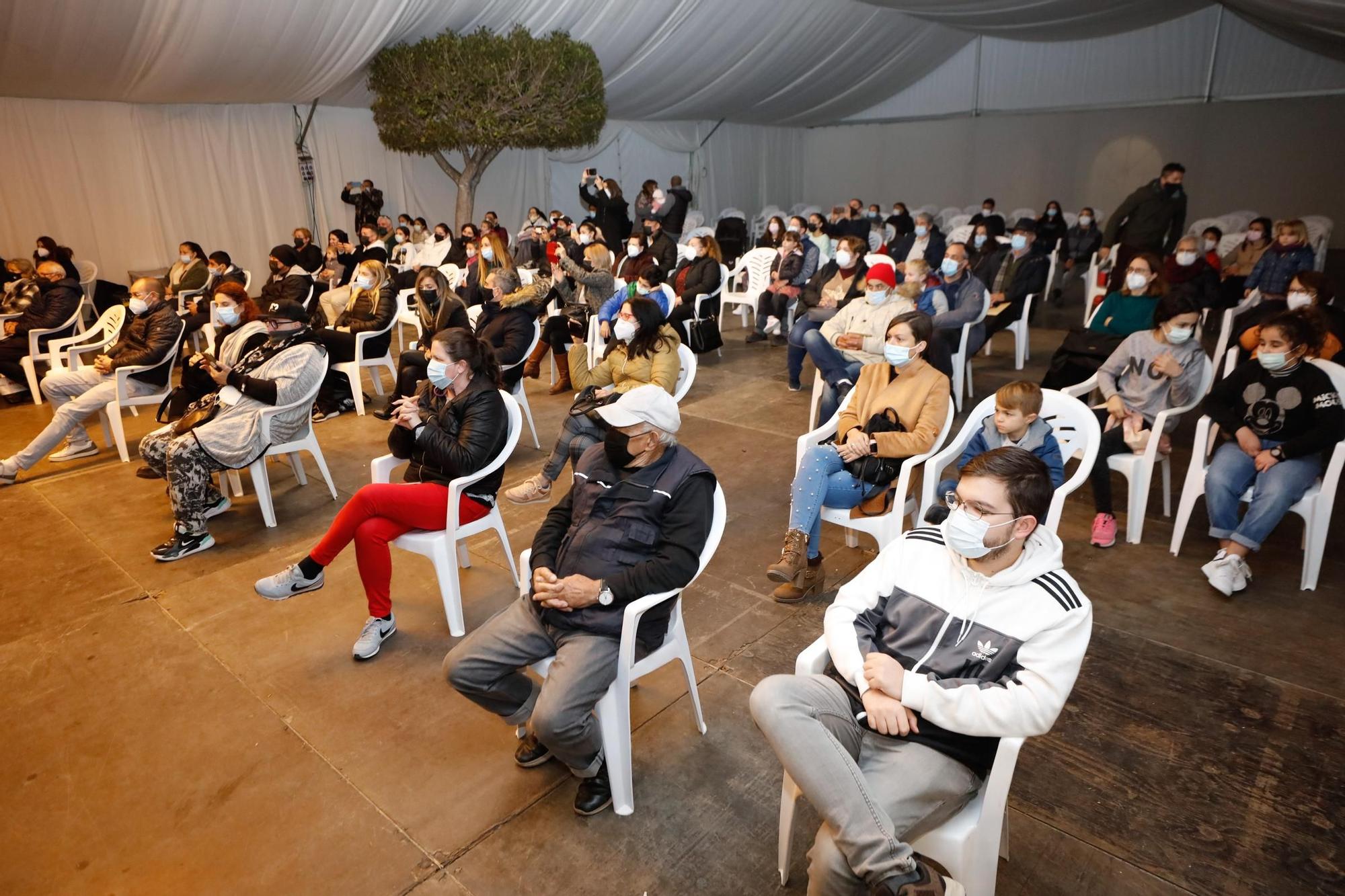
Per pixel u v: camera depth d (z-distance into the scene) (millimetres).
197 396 4246
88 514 4137
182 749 2377
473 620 3061
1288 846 1939
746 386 6270
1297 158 13875
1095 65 14742
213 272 7852
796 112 16781
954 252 5594
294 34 8914
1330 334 3254
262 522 3988
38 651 2900
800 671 1831
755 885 1881
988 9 11719
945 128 17172
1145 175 15281
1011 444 3057
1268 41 13094
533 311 5098
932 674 1684
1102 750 2279
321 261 9570
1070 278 10297
